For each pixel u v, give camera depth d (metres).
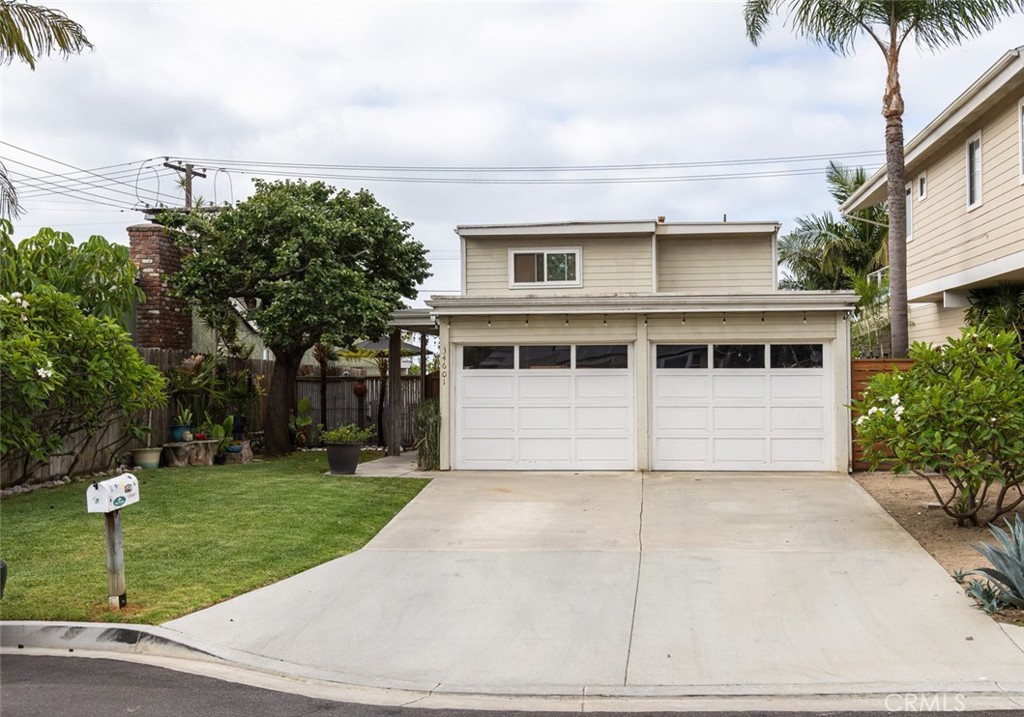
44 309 12.26
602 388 15.57
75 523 10.61
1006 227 15.16
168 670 6.49
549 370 15.69
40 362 11.34
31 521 10.71
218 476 14.73
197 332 19.70
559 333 15.59
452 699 5.95
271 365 21.59
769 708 5.65
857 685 5.92
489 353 15.86
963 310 19.08
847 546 9.70
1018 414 9.19
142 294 15.37
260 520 10.97
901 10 16.59
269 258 17.58
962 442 9.54
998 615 7.18
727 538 10.23
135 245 17.97
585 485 14.07
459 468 15.84
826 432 15.05
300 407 21.23
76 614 7.37
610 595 8.16
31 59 12.31
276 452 19.08
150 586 8.19
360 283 17.20
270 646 6.90
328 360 23.91
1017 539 7.57
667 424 15.42
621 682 6.13
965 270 17.03
